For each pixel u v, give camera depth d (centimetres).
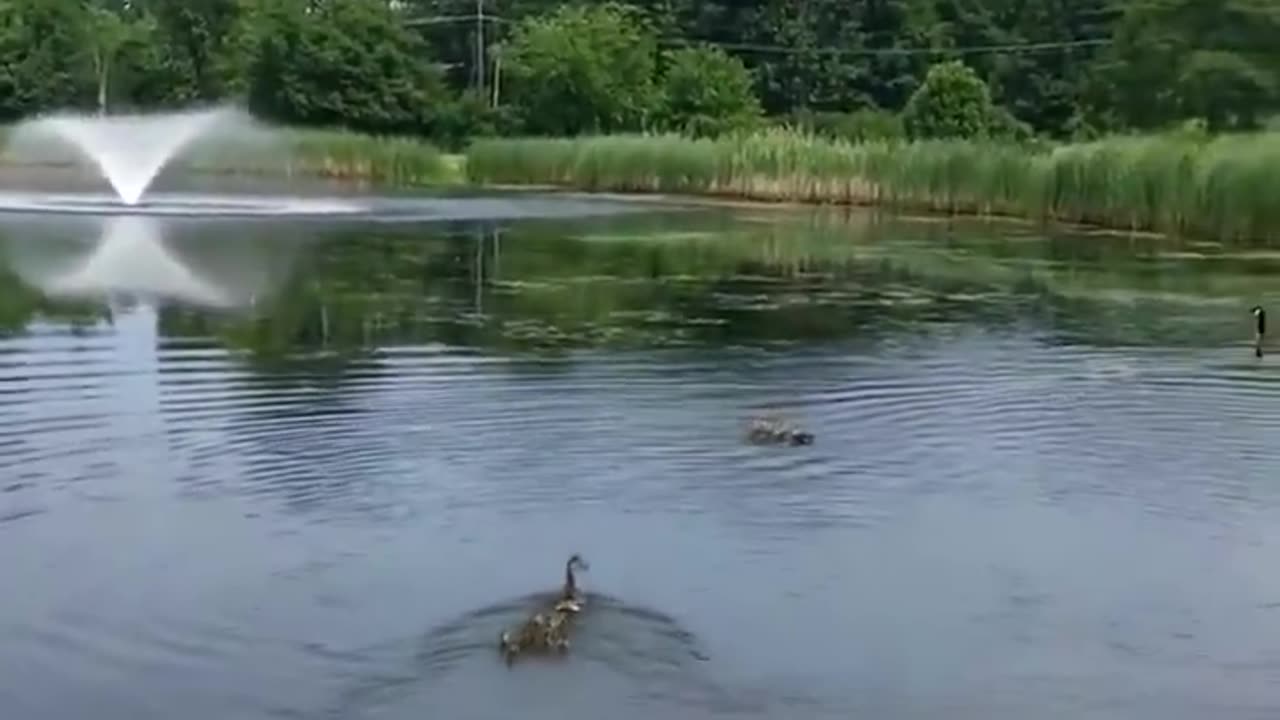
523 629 1141
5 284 2930
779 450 1698
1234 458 1695
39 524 1410
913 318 2700
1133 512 1490
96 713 1022
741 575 1291
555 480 1568
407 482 1551
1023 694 1067
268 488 1530
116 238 3881
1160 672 1109
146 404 1877
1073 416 1886
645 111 8425
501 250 3822
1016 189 5162
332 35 8444
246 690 1052
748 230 4547
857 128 7838
